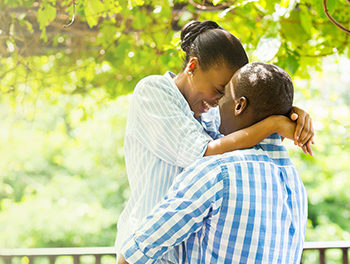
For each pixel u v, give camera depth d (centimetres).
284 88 130
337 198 717
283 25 245
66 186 786
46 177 796
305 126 133
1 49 281
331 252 655
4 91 305
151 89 147
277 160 133
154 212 123
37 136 767
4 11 267
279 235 125
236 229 121
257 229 121
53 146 793
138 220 142
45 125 777
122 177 798
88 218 761
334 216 716
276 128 130
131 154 152
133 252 123
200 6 245
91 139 787
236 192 121
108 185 793
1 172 737
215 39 144
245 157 126
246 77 130
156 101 144
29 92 350
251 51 247
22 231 748
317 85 732
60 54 375
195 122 148
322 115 489
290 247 130
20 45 294
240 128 135
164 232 121
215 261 123
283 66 245
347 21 257
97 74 366
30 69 297
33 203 769
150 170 145
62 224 755
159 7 245
